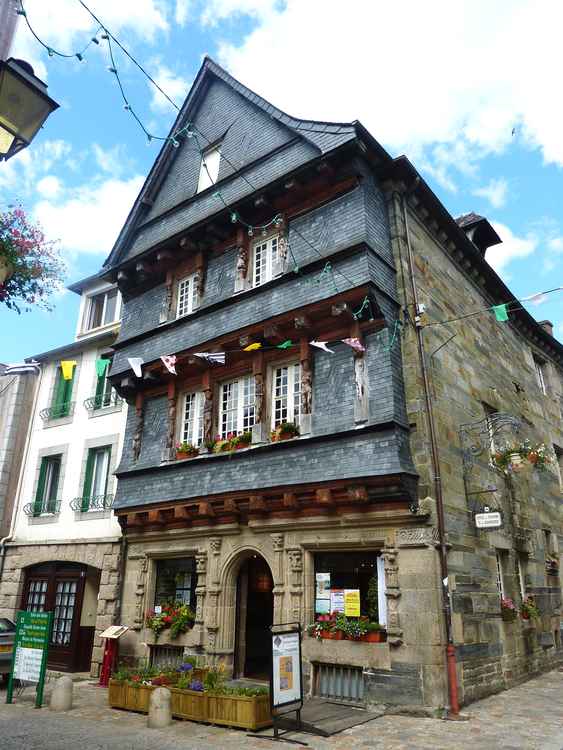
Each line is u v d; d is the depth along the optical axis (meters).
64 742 7.61
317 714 8.73
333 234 11.99
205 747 7.39
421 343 11.16
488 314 15.85
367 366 10.91
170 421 13.91
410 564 9.62
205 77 16.44
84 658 14.94
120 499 14.27
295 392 12.03
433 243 13.59
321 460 10.75
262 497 11.22
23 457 18.33
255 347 12.00
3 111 5.10
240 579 12.34
